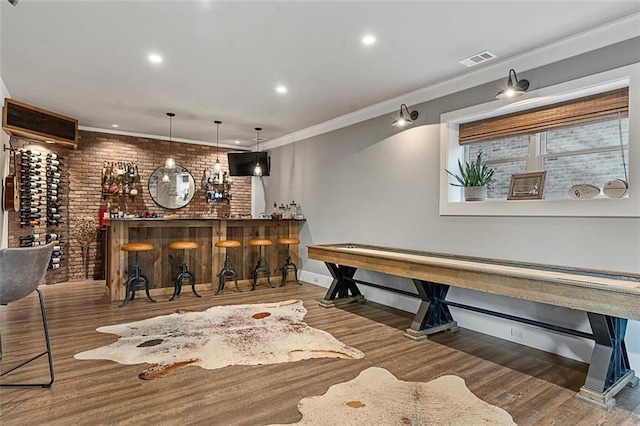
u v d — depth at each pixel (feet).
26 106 15.48
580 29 9.23
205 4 8.29
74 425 6.47
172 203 23.24
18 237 17.06
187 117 18.01
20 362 9.04
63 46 10.41
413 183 14.21
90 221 19.92
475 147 13.05
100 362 9.12
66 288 17.93
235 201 25.58
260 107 16.20
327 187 18.76
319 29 9.37
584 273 8.75
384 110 15.49
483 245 11.80
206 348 10.07
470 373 8.78
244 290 17.58
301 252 20.49
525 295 8.16
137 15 8.76
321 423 6.60
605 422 6.84
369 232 16.21
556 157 10.86
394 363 9.30
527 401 7.52
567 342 9.86
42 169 18.10
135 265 15.14
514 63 10.96
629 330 8.77
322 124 18.94
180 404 7.22
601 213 9.16
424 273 10.46
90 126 20.11
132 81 13.15
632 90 8.70
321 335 11.25
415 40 9.89
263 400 7.41
